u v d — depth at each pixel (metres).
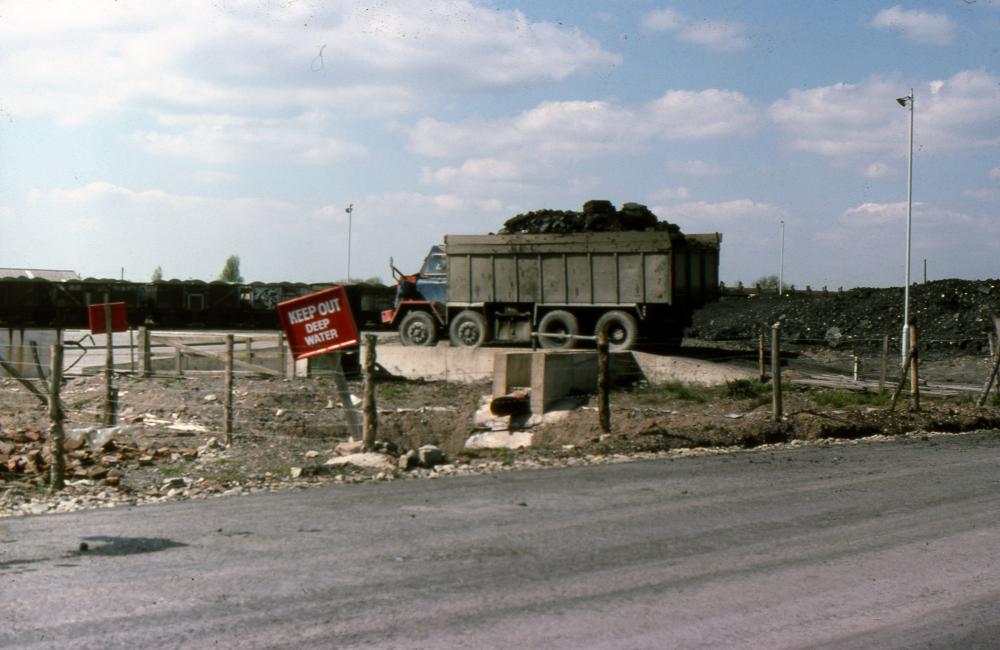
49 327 50.03
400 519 8.66
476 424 17.75
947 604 5.93
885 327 43.44
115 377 21.27
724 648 5.08
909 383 25.89
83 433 14.10
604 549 7.41
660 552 7.32
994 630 5.41
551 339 27.97
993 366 20.55
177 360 23.23
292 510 9.16
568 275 28.05
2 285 57.00
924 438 15.90
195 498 10.13
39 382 21.75
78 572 6.64
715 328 49.31
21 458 12.19
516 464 12.75
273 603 5.87
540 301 28.34
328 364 23.22
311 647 5.04
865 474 11.60
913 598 6.07
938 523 8.50
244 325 60.50
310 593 6.10
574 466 12.52
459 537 7.86
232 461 12.66
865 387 23.69
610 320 27.45
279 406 18.95
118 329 22.30
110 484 10.97
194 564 6.89
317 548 7.43
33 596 6.02
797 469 12.05
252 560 7.02
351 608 5.76
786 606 5.86
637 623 5.49
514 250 28.52
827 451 14.05
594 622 5.50
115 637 5.20
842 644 5.16
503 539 7.78
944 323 41.97
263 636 5.22
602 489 10.45
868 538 7.86
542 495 10.04
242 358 24.25
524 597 6.02
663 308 27.84
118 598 5.97
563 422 16.95
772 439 15.45
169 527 8.30
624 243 27.36
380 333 48.84
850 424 16.36
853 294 49.25
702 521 8.57
